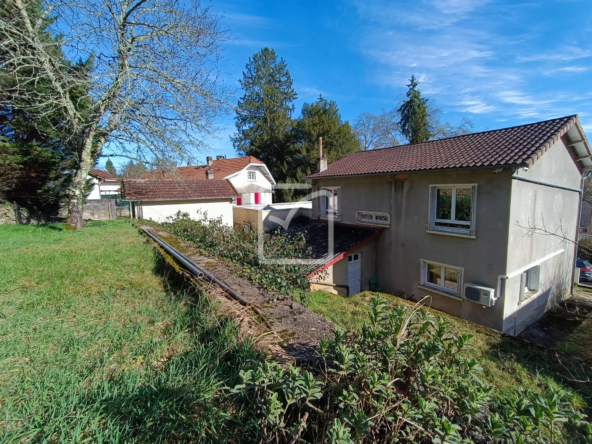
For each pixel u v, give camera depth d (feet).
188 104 34.50
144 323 9.58
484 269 24.91
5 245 22.36
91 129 33.27
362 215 36.70
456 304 27.12
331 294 27.32
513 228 23.59
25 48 29.55
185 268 15.14
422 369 5.02
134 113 34.17
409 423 4.71
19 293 12.03
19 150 39.83
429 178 28.81
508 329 24.93
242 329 8.33
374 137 103.14
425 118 89.10
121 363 7.25
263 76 108.17
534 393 5.04
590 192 50.47
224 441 4.87
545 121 27.30
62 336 8.50
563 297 34.99
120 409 5.38
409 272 31.35
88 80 29.68
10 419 5.21
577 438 7.29
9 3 28.40
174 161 37.24
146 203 50.96
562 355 15.79
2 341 8.08
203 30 32.89
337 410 4.92
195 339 8.50
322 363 6.27
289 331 8.36
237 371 6.57
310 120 90.07
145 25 31.50
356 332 6.91
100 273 15.44
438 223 28.86
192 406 5.50
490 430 4.64
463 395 5.04
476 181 25.05
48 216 51.29
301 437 4.93
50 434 4.91
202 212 55.83
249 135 104.94
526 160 21.57
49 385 6.14
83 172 35.17
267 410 4.51
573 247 35.81
